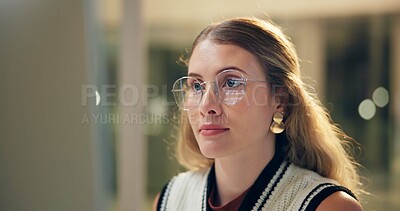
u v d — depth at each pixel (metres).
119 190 3.25
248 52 1.18
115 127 3.17
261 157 1.27
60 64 3.02
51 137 3.04
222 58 1.17
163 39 3.25
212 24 1.27
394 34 3.18
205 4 3.20
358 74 3.20
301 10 3.10
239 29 1.20
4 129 3.06
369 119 3.22
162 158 3.21
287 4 3.09
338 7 3.14
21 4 3.01
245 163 1.26
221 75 1.17
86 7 3.04
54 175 3.05
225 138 1.17
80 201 3.07
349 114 3.23
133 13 3.20
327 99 3.20
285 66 1.23
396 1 3.14
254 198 1.26
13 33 3.01
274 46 1.22
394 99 3.21
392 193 3.24
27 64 3.02
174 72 3.22
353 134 3.23
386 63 3.20
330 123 1.43
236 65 1.17
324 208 1.18
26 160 3.06
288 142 1.34
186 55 1.54
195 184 1.47
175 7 3.23
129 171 3.21
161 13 3.25
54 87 3.02
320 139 1.34
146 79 3.22
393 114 3.22
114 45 3.25
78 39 3.02
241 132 1.17
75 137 3.01
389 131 3.22
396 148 3.23
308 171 1.30
